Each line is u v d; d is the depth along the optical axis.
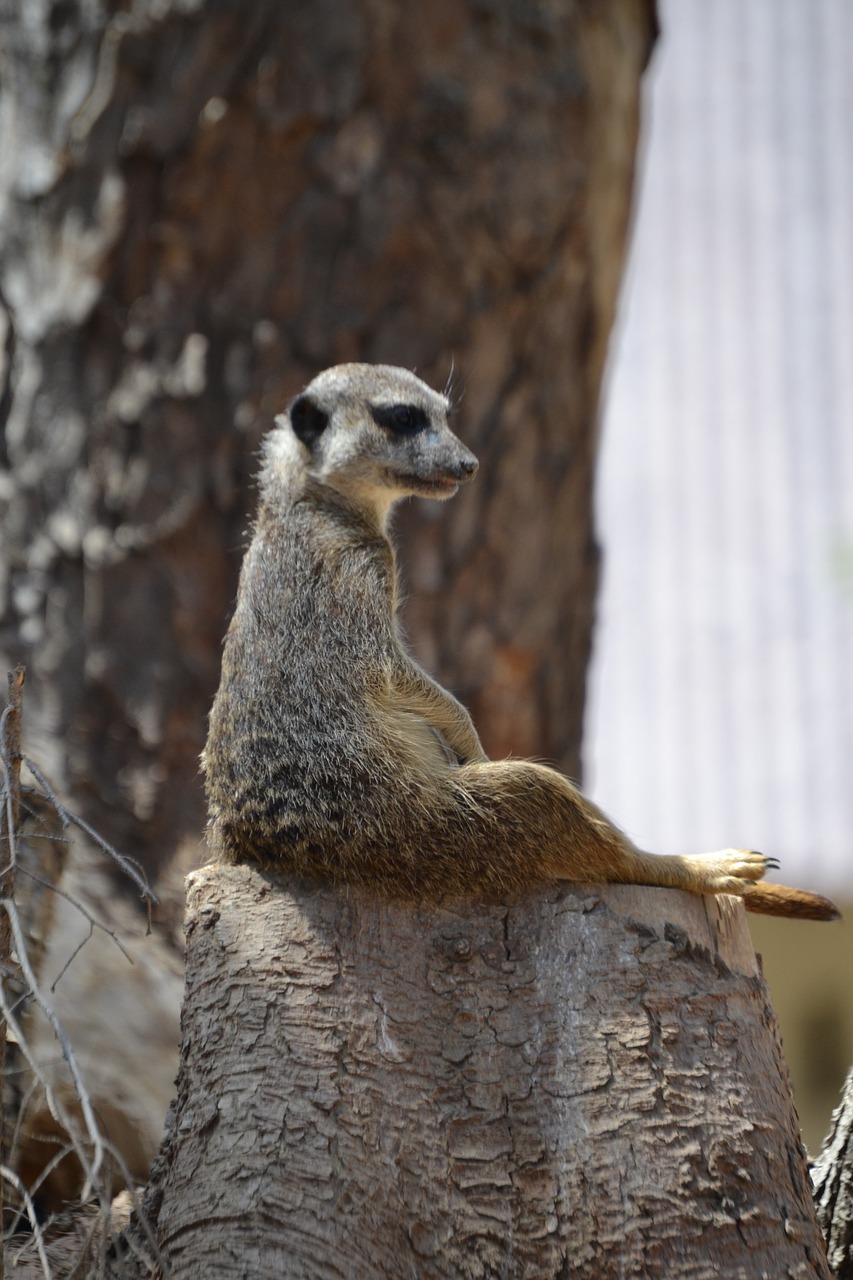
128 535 11.28
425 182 11.60
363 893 6.38
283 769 6.59
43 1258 5.30
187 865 10.72
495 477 11.97
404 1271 5.67
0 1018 5.86
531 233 11.85
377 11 11.40
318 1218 5.64
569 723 12.73
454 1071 6.01
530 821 6.41
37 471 11.52
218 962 6.26
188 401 11.39
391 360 11.57
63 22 11.62
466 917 6.32
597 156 12.44
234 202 11.48
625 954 6.16
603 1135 5.85
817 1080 17.14
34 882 8.26
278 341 11.46
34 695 11.23
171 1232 5.74
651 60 13.94
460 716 7.30
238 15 11.34
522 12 11.85
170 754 11.04
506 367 12.01
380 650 7.00
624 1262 5.66
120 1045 8.23
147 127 11.38
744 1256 5.67
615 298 13.25
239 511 11.39
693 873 6.57
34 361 11.62
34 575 11.42
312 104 11.41
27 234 11.73
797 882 17.61
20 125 11.80
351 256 11.54
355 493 7.72
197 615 11.25
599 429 13.36
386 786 6.46
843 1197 6.61
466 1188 5.81
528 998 6.12
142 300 11.49
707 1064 5.98
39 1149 7.52
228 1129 5.86
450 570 11.71
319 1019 6.04
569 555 12.67
